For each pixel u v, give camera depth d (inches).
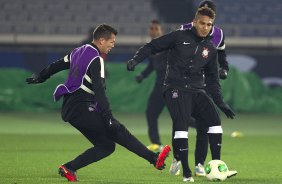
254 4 4367.6
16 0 4389.8
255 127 2458.2
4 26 4237.2
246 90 3371.1
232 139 1924.2
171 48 1000.2
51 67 986.7
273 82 3629.4
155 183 965.8
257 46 3836.1
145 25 4099.4
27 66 3661.4
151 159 953.5
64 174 973.8
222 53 1131.9
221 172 1002.1
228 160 1365.7
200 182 980.6
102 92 913.5
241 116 3078.2
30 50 3909.9
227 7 4340.6
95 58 927.0
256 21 4313.5
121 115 3002.0
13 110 3297.2
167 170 1167.6
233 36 3941.9
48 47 3917.3
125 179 1026.7
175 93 986.7
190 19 4212.6
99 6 4365.2
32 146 1640.0
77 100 941.2
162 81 1512.1
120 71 3302.2
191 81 993.5
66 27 4165.8
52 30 4163.4
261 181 1015.0
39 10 4370.1
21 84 3336.6
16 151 1509.6
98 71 922.1
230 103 3331.7
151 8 4296.3
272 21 4318.4
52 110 3294.8
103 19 4323.3
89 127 944.9
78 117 941.2
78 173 1111.0
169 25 3973.9
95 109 944.9
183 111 983.6
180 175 1085.1
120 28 4116.6
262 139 1931.6
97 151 966.4
